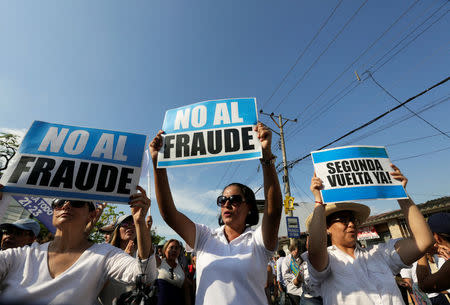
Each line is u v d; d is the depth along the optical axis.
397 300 1.69
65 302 1.27
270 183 1.65
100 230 3.46
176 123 2.00
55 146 1.82
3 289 1.32
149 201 1.71
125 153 1.90
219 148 1.82
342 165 2.25
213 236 1.81
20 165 1.70
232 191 1.91
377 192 2.10
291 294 4.89
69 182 1.70
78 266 1.41
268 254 1.62
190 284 3.98
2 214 1.58
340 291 1.78
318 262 1.81
